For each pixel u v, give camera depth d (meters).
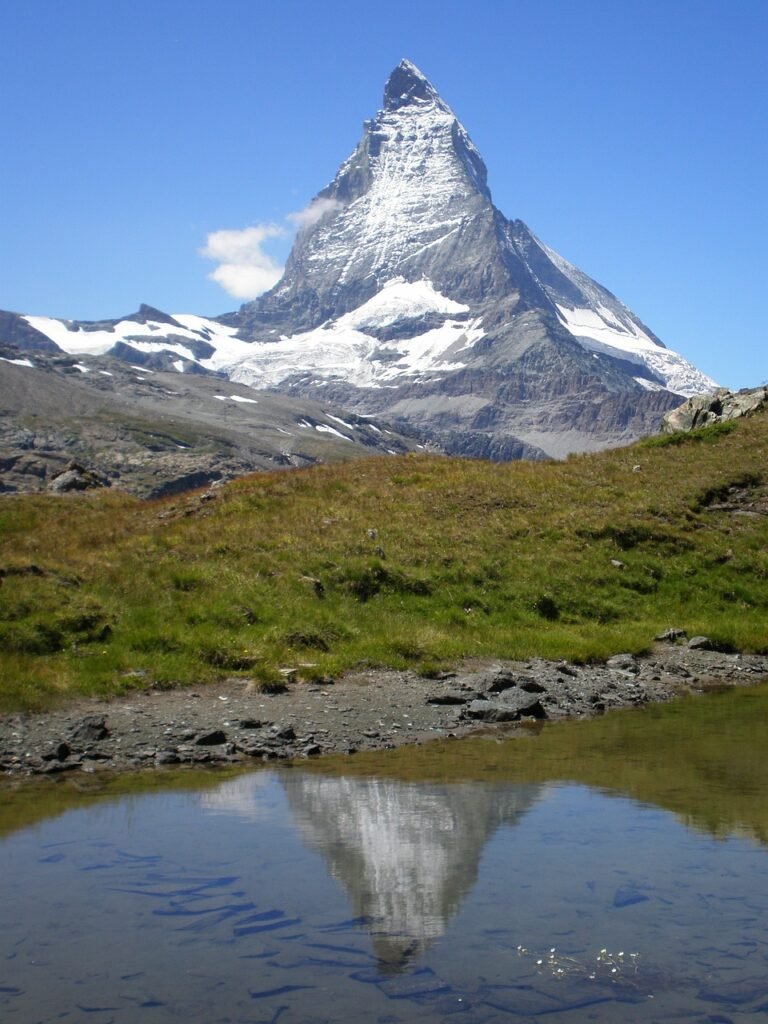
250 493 36.03
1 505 37.31
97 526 32.91
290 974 6.40
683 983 6.26
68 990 6.17
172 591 24.42
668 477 39.78
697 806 10.52
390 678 20.52
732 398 51.91
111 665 19.20
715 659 24.78
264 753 13.84
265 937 7.00
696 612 29.84
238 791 11.49
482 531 33.09
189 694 18.17
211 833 9.59
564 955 6.63
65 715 15.96
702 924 7.20
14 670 17.67
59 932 7.08
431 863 8.55
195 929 7.12
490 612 27.81
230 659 20.61
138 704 17.09
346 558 28.62
